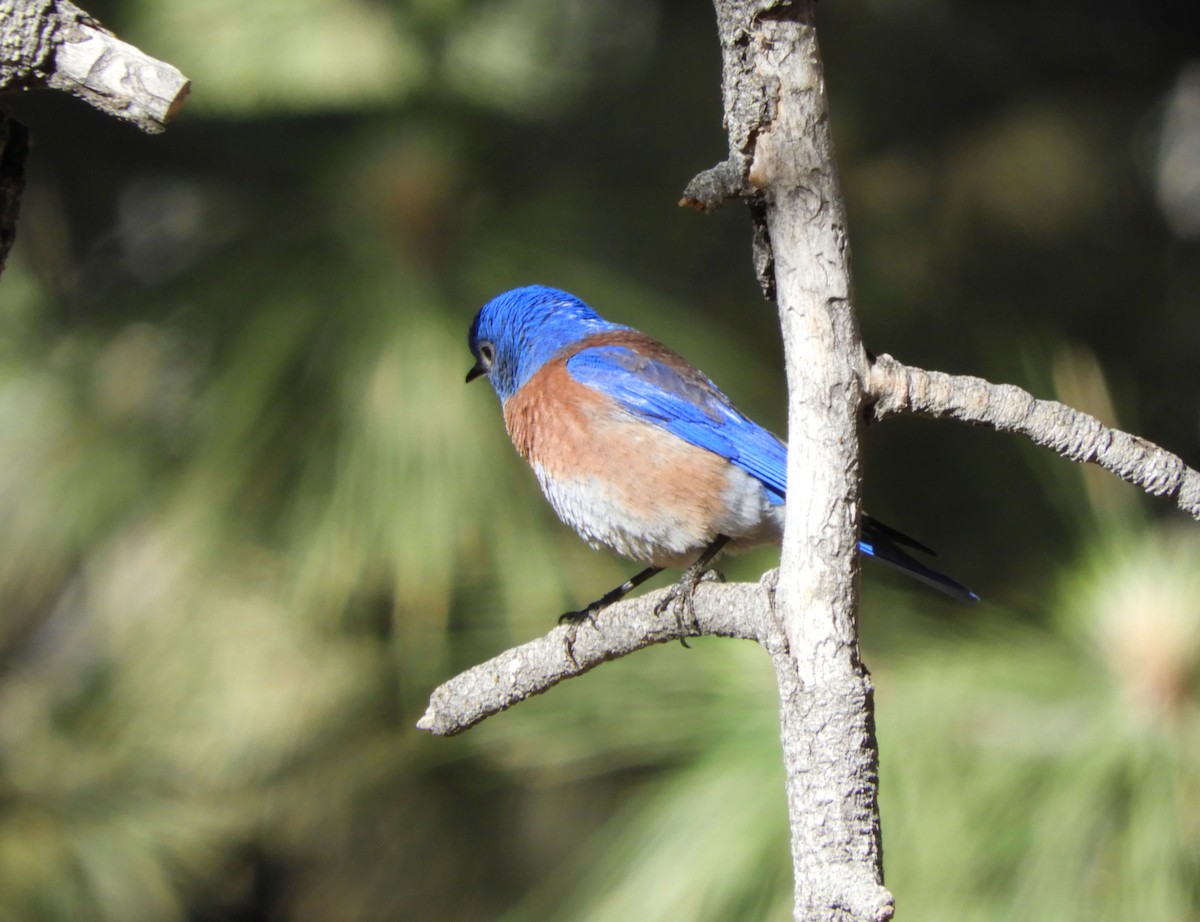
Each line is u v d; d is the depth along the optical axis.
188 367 10.45
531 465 9.14
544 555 9.98
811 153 4.95
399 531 9.49
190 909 12.54
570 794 12.91
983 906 6.73
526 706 8.85
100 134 11.65
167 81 5.06
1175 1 14.03
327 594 10.03
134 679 11.65
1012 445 11.41
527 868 12.71
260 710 11.51
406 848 12.85
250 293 10.30
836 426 4.98
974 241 13.42
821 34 13.63
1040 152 13.96
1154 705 7.03
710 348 10.38
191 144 11.41
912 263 12.89
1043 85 14.09
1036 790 7.00
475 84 11.39
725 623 5.38
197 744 11.61
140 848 10.93
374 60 11.34
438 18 11.55
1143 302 13.65
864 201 13.26
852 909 4.66
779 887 7.12
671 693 8.49
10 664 12.05
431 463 9.65
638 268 10.92
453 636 10.22
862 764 4.86
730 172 4.98
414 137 10.86
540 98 11.95
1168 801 6.69
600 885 7.62
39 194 11.59
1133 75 14.18
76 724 11.66
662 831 7.51
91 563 11.16
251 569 10.52
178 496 9.93
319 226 10.60
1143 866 6.59
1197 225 14.50
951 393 5.05
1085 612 7.41
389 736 11.87
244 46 11.51
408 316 9.96
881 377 5.02
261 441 9.83
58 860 10.62
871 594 8.41
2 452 10.52
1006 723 7.32
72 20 5.08
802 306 4.99
